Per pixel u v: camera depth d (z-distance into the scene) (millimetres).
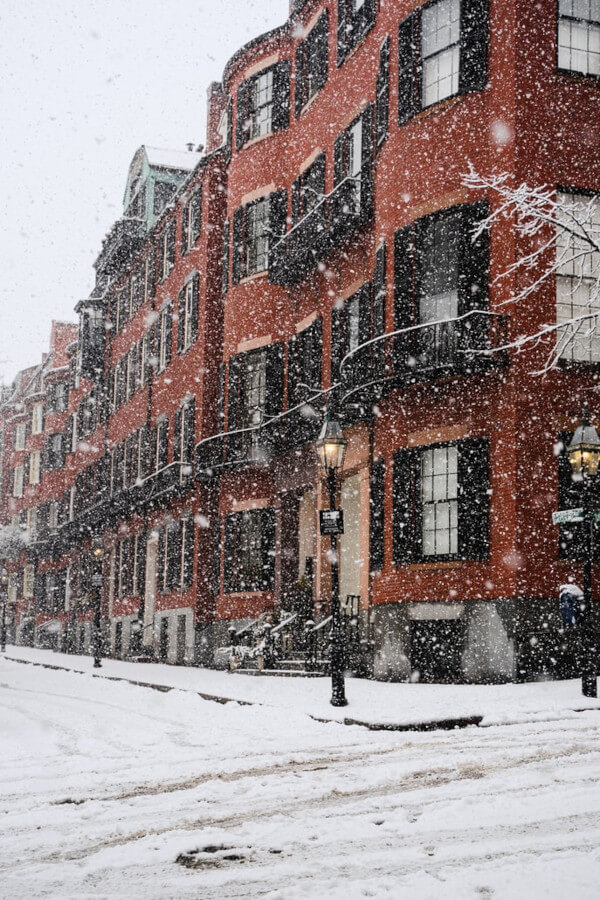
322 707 13227
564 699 12969
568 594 14172
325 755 8984
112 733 11828
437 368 18141
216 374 31953
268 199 28469
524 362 17828
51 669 29438
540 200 17094
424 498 19125
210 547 31031
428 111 19797
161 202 41781
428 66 20297
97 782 7832
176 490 32344
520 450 17562
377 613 19562
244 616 27203
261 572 27062
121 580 40781
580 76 18891
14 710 15625
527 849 5039
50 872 4906
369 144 23062
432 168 19547
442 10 20141
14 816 6438
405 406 19469
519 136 18422
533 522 17406
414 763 8078
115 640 41031
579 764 7738
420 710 12000
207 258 32562
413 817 5945
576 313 18500
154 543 37312
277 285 27891
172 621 32688
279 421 25875
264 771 8133
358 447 21703
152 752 9766
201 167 33500
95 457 48531
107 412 46656
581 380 18078
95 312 49062
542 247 17906
